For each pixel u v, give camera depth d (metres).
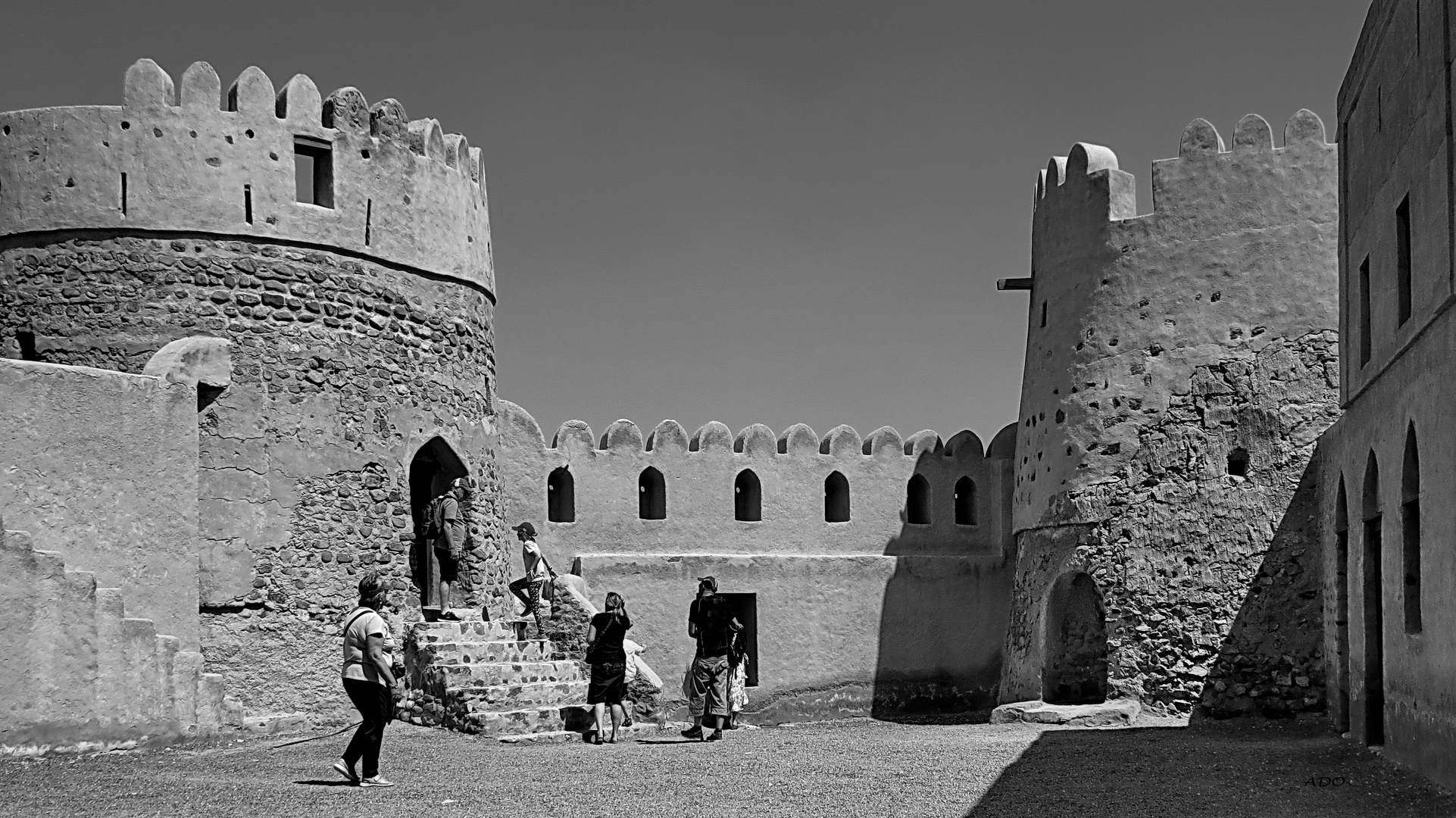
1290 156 20.17
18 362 14.59
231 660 16.47
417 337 18.52
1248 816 10.59
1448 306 11.60
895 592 24.70
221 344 16.50
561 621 19.97
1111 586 20.20
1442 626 11.86
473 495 19.02
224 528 16.56
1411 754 12.98
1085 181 21.44
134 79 17.11
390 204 18.30
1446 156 11.55
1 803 10.84
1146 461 20.27
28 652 13.67
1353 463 15.99
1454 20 11.40
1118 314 20.80
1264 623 19.28
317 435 17.34
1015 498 22.61
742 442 24.27
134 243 16.94
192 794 11.29
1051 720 19.53
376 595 12.15
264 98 17.50
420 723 16.70
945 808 10.88
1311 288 19.88
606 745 15.50
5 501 14.34
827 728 20.16
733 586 23.56
